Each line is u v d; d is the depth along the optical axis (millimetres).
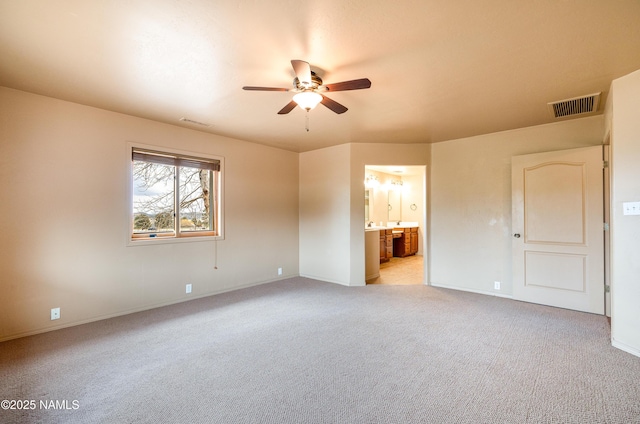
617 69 2564
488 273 4574
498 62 2469
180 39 2156
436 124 4113
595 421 1803
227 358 2598
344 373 2354
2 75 2709
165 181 4234
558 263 3875
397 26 2004
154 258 3992
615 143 2711
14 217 3006
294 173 5957
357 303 4160
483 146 4625
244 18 1922
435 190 5117
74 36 2113
